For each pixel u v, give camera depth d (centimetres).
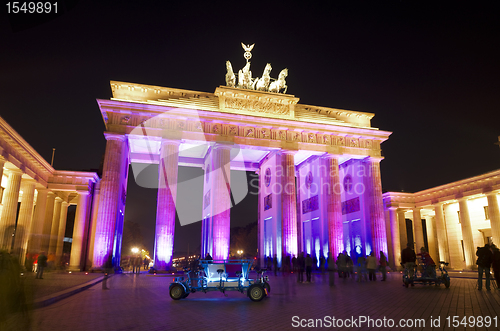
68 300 1881
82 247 5562
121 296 2097
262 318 1358
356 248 6556
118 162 5072
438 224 7175
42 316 1373
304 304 1767
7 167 4675
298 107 6256
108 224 4819
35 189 5750
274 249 5981
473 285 2861
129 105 5162
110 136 5084
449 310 1530
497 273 2419
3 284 854
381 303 1784
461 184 6625
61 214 6675
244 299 1988
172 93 5634
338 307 1650
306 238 7081
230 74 6097
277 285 3003
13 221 4709
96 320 1298
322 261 3800
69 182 5819
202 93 5788
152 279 3619
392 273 5294
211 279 2014
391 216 7725
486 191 6075
